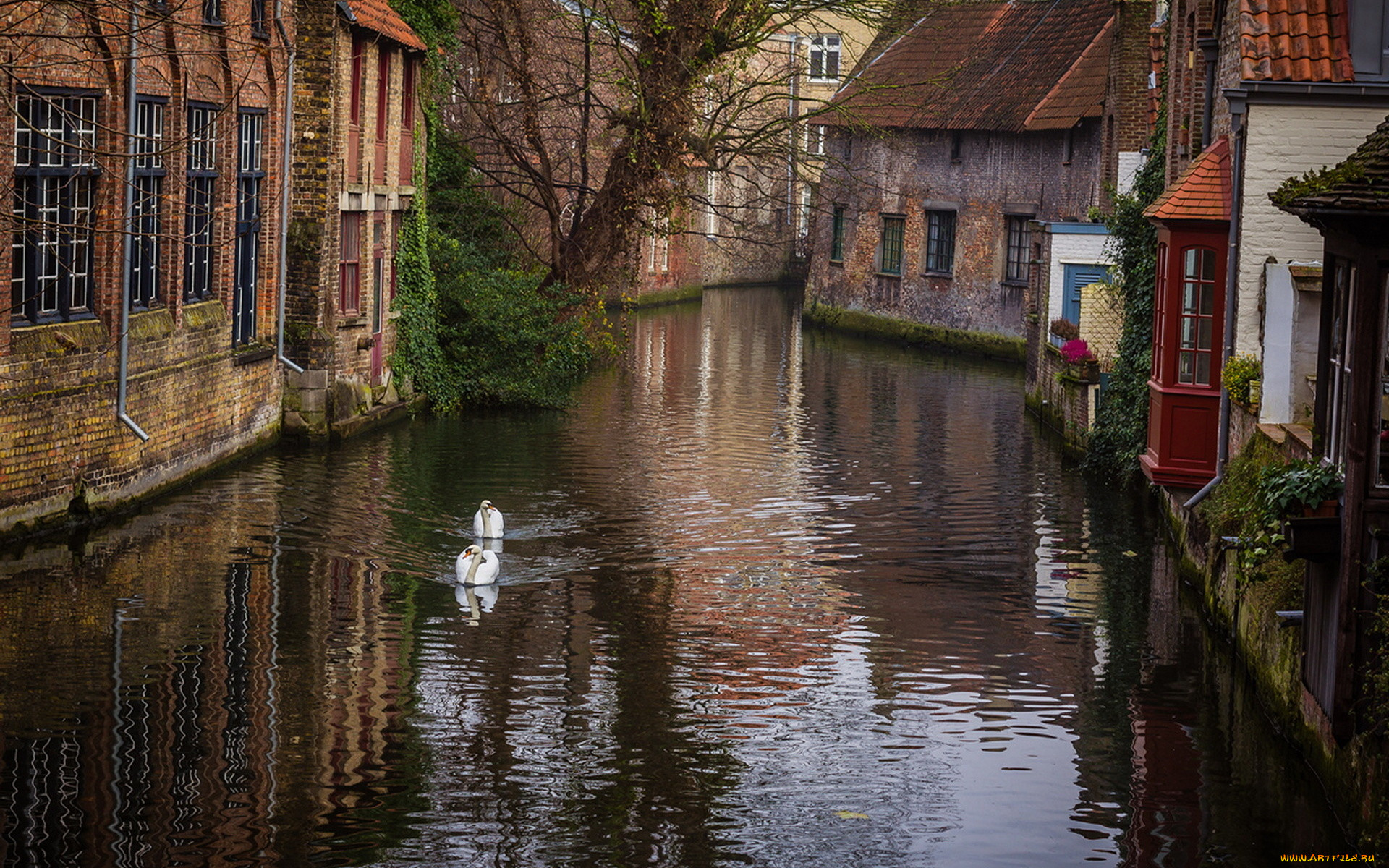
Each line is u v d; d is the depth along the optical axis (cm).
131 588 1479
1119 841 966
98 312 1770
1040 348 3038
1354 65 1572
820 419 2878
